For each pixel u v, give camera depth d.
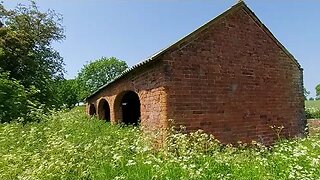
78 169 5.40
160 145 8.62
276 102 12.55
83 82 74.19
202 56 10.30
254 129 11.52
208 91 10.32
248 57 11.74
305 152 6.10
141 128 9.59
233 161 6.59
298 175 5.17
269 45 12.64
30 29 24.34
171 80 9.50
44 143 7.53
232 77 11.08
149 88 10.18
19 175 5.18
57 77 27.27
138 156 6.25
